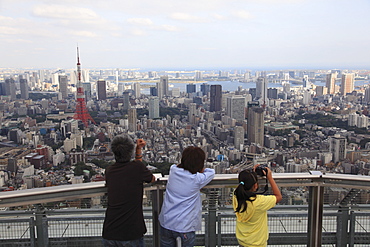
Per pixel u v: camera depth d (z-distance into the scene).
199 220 2.72
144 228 2.66
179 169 2.69
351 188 2.83
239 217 2.73
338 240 2.97
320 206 2.91
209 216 2.94
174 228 2.62
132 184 2.58
